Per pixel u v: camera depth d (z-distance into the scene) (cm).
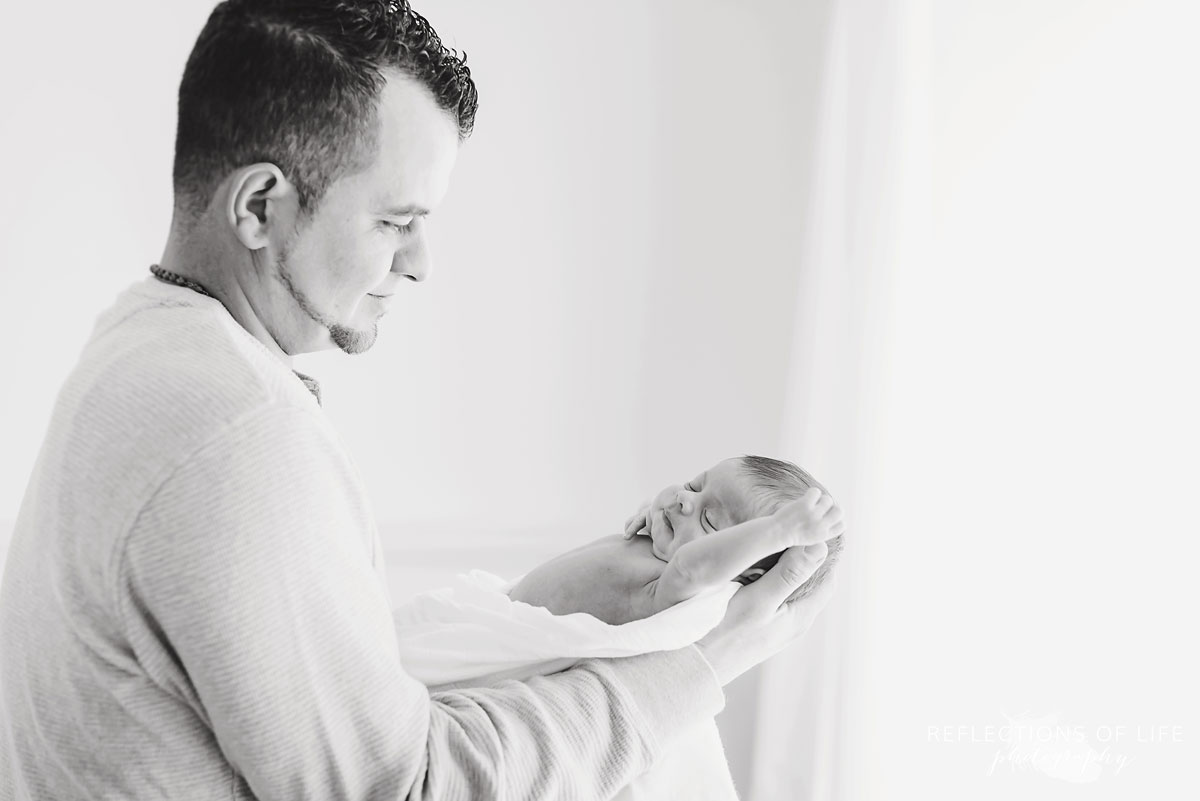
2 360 234
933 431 197
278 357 90
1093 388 183
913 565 198
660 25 253
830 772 208
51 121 232
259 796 76
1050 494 187
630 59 254
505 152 254
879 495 200
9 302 233
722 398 261
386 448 254
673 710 98
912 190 198
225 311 82
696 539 124
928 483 197
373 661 77
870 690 201
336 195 83
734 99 255
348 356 251
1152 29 178
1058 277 187
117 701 77
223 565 70
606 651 102
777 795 223
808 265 220
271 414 74
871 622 201
